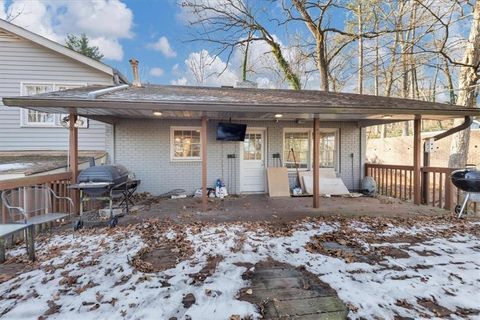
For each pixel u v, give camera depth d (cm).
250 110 520
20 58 767
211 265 310
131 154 777
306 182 824
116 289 256
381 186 831
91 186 446
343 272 291
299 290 255
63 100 450
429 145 665
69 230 442
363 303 233
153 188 789
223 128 785
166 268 302
